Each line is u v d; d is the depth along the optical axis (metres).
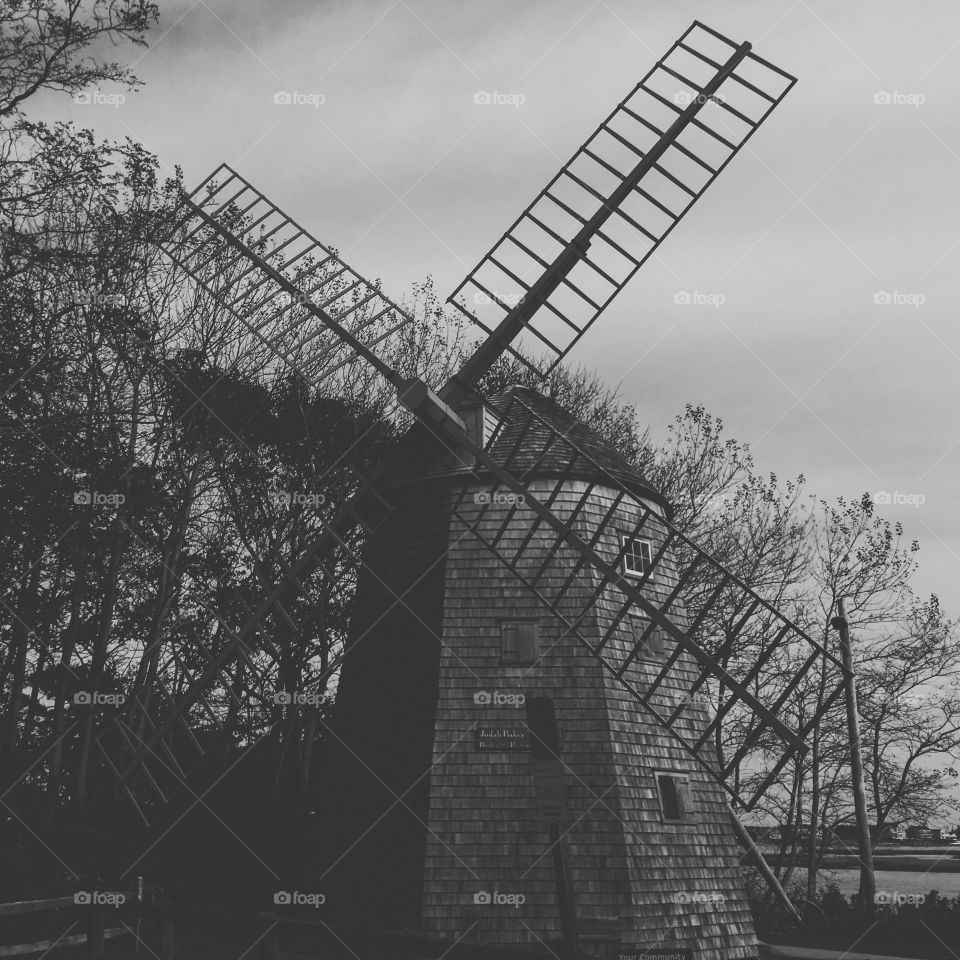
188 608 28.59
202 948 18.75
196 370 27.44
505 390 27.09
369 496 22.59
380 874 20.88
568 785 20.83
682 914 20.61
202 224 24.64
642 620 23.44
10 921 15.58
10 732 25.83
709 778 23.09
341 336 22.31
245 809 25.95
